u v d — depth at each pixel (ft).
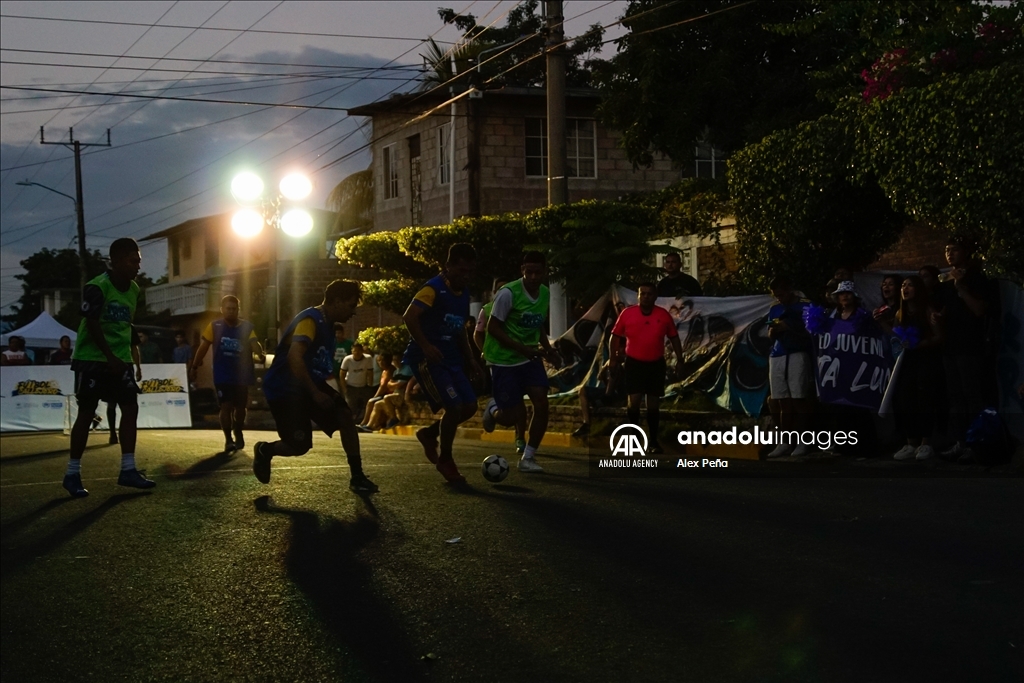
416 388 60.75
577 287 53.52
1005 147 34.55
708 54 70.33
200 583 19.58
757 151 45.88
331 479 29.55
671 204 62.75
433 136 99.19
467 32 73.36
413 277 76.28
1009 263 33.09
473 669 14.70
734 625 15.55
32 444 48.57
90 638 17.22
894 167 39.17
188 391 64.34
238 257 141.69
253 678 15.05
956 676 13.29
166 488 29.48
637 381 38.04
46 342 92.07
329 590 18.61
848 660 13.99
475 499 25.34
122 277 29.14
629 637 15.39
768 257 46.16
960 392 32.48
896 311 35.06
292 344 26.89
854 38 67.82
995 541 19.27
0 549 23.00
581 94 94.17
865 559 18.39
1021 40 42.96
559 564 19.12
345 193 116.67
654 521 21.98
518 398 30.50
